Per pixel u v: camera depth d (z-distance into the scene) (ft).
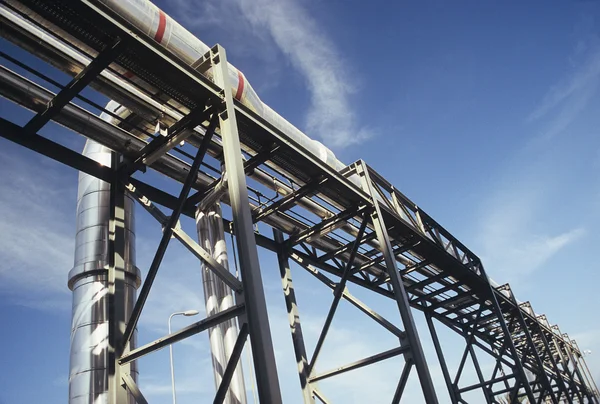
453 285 63.00
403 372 35.86
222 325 31.24
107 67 25.21
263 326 20.81
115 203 29.71
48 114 25.85
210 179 37.06
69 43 24.02
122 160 31.35
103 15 21.76
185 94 26.27
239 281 22.84
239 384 29.99
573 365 124.67
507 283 82.43
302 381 39.45
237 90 32.50
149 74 24.84
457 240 61.98
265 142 32.35
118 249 28.30
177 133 28.78
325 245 48.80
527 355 94.07
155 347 24.70
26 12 22.06
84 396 28.96
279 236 45.98
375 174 47.32
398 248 51.31
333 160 44.73
